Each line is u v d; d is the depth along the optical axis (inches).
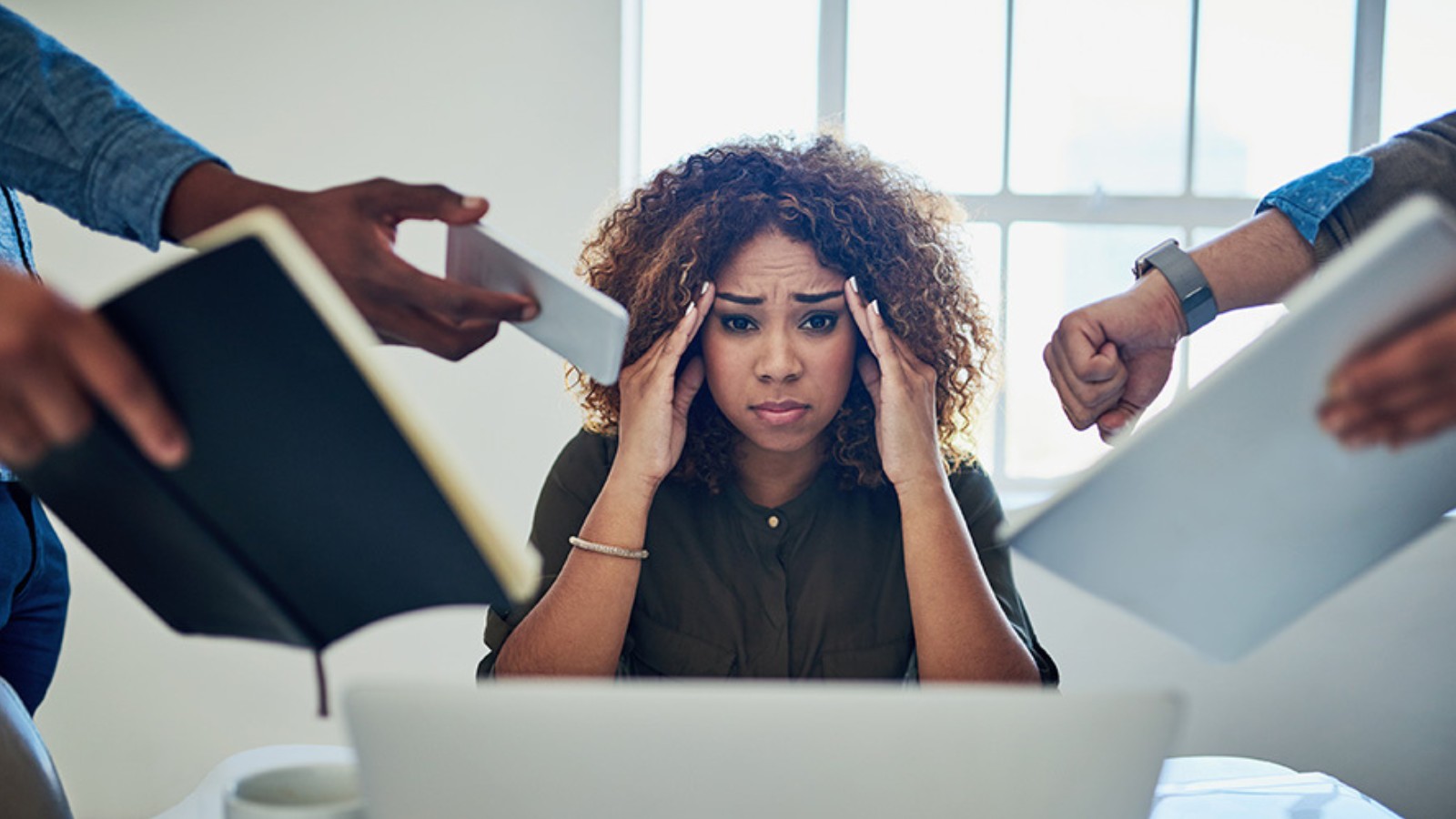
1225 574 26.2
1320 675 108.8
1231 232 47.1
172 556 26.4
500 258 35.4
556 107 110.6
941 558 50.1
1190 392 20.9
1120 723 21.0
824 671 53.6
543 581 54.2
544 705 20.7
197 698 109.9
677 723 20.7
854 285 52.7
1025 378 117.7
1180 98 118.3
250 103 109.6
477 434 110.8
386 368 20.9
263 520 24.5
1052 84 118.0
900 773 21.0
